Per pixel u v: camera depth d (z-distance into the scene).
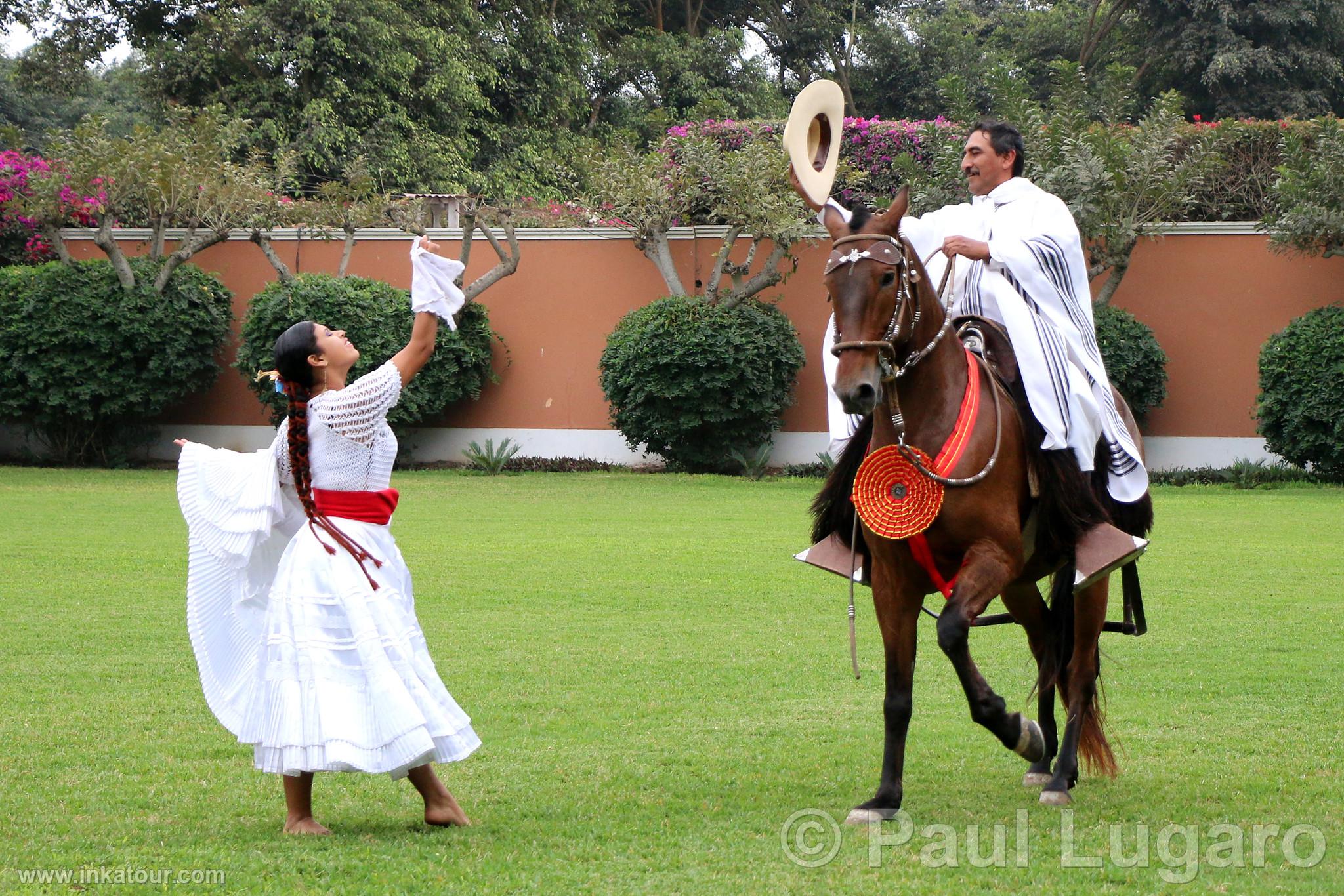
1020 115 28.92
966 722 9.70
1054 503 7.61
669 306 28.97
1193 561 17.52
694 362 28.42
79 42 44.66
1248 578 16.17
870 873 6.20
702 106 35.66
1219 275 29.41
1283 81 46.09
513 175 45.91
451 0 45.59
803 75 58.41
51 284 30.05
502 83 46.91
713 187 30.62
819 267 31.09
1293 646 12.27
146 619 13.34
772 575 16.48
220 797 7.61
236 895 5.83
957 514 7.05
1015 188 8.59
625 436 30.19
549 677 11.03
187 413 33.09
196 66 41.56
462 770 8.22
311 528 6.70
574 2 49.62
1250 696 10.41
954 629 6.73
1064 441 7.57
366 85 42.06
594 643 12.43
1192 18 46.97
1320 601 14.62
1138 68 49.56
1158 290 29.70
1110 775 8.04
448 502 24.86
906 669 7.32
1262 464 28.52
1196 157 28.42
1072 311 8.26
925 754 8.78
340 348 6.98
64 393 30.38
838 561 8.07
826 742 9.02
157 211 31.14
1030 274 8.06
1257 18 45.69
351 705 6.48
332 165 40.44
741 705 10.11
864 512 7.21
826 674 11.21
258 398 31.98
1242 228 29.20
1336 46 47.03
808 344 31.30
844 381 6.61
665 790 7.78
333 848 6.52
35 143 62.97
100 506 23.41
